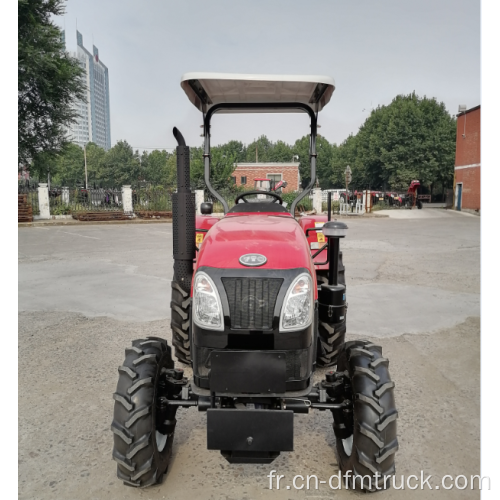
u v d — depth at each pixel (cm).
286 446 231
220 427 233
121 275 851
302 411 257
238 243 271
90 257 1053
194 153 2742
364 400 247
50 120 2314
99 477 281
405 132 4188
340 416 274
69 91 2309
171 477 282
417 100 4600
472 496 266
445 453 307
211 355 244
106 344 499
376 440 242
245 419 232
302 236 291
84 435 326
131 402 249
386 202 3306
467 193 2908
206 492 268
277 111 419
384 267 934
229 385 243
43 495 264
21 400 376
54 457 301
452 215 2681
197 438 327
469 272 883
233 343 252
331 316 302
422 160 4125
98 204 2336
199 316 252
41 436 324
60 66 2209
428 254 1103
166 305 649
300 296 249
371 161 4475
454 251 1155
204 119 400
